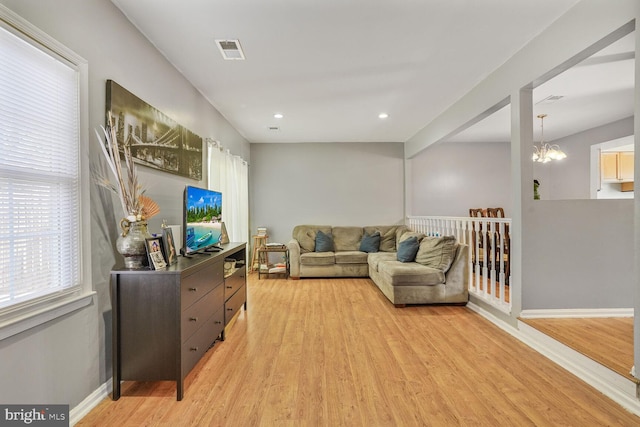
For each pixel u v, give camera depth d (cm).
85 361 181
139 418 175
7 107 140
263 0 209
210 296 247
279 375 221
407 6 218
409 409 182
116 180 200
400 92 377
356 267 539
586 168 563
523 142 277
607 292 278
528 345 267
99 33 196
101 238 196
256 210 638
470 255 395
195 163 345
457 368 229
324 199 641
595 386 203
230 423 171
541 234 276
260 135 581
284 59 292
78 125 177
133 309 194
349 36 255
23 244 147
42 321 152
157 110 261
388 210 646
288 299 413
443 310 367
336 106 423
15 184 143
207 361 242
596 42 203
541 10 224
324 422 171
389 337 287
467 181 663
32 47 150
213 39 256
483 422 171
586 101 418
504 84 302
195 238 271
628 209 276
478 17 231
